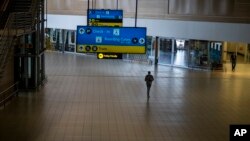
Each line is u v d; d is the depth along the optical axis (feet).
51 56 112.57
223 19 79.97
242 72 92.12
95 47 57.26
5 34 52.54
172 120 48.44
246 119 49.73
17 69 63.16
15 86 62.23
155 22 93.45
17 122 45.70
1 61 47.26
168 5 90.89
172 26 90.38
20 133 41.68
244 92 67.36
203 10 83.76
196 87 71.20
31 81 64.34
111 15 65.46
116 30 56.95
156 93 64.75
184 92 66.28
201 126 46.19
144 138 41.16
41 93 62.23
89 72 84.84
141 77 80.33
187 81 77.36
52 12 112.47
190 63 96.63
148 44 103.50
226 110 54.29
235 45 119.34
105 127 44.62
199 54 95.14
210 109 54.65
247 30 76.38
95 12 65.36
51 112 50.55
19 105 53.98
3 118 47.26
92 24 65.62
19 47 63.10
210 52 93.97
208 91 67.67
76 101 57.26
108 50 57.36
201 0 84.02
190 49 96.48
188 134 43.04
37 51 64.18
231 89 69.97
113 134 42.16
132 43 57.21
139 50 57.47
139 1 95.40
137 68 93.61
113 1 98.58
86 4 104.58
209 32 82.84
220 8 80.43
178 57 98.68
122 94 63.21
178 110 53.62
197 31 85.25
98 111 51.78
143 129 44.29
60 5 110.52
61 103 55.77
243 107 56.24
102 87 68.59
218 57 94.22
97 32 56.95
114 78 78.28
